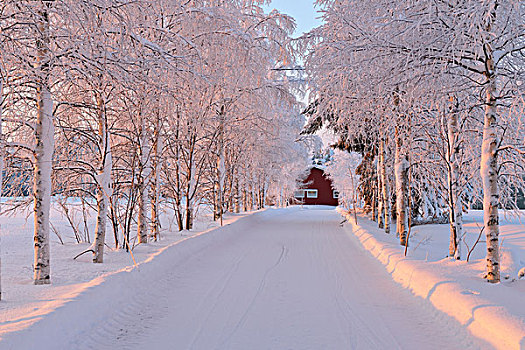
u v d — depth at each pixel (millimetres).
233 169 22953
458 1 6047
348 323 4945
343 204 41844
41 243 5730
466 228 15398
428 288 5742
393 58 6770
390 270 7902
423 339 4352
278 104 17125
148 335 4551
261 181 33125
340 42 7215
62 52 5238
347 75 7137
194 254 10109
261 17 13773
